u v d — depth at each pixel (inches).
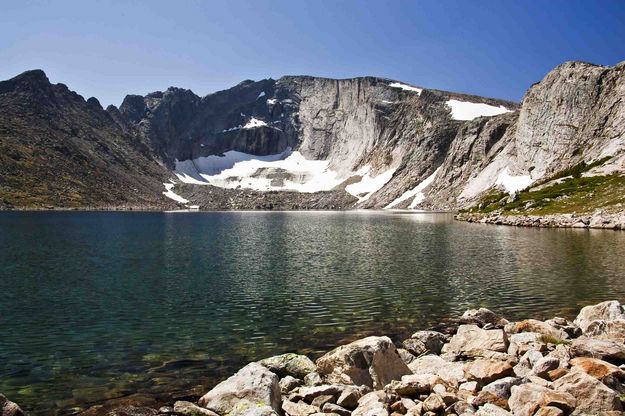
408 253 2305.6
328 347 924.0
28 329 1043.9
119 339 974.4
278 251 2450.8
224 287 1501.0
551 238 2871.6
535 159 7509.8
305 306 1248.2
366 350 719.7
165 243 2903.5
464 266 1866.4
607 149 5836.6
